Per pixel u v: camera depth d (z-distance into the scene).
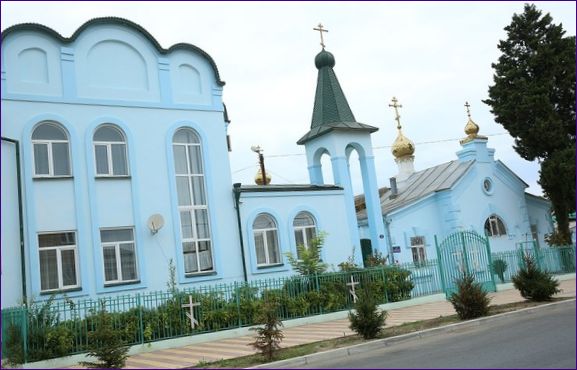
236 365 11.15
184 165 19.41
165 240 18.16
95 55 18.11
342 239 22.42
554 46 29.41
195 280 18.45
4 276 15.37
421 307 19.66
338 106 25.47
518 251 25.86
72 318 14.25
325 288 18.56
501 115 29.55
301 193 21.78
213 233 19.25
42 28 17.14
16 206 15.91
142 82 18.89
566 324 12.62
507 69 29.88
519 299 19.28
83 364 12.10
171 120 19.12
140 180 18.09
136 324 14.53
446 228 28.88
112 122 17.94
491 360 9.20
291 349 12.52
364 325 13.16
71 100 17.34
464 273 17.36
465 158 31.09
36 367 12.75
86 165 17.22
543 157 29.72
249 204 20.41
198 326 15.60
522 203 31.95
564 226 29.44
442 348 11.12
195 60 20.11
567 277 27.02
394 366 9.60
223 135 20.22
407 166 37.41
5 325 12.98
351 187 23.91
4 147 16.05
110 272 17.23
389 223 27.36
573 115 29.62
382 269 20.44
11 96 16.39
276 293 17.47
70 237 16.78
